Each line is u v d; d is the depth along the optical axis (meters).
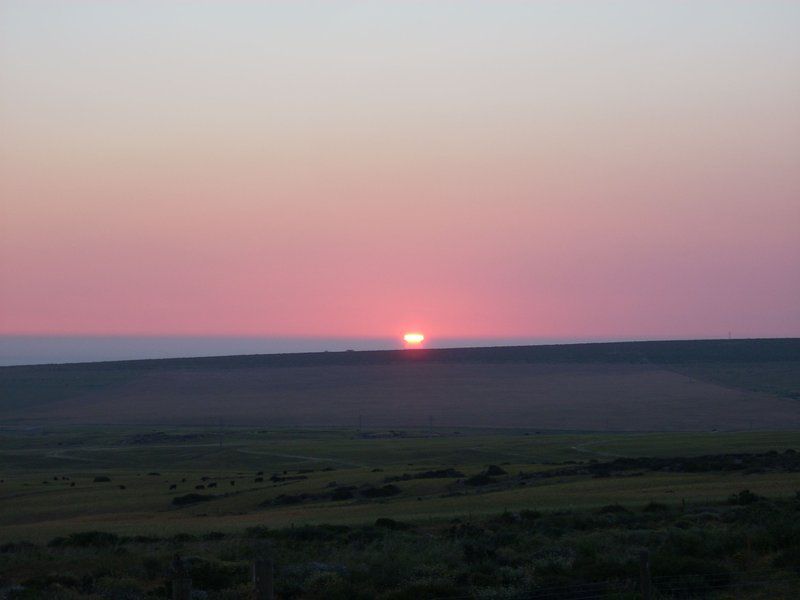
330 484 75.12
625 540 32.09
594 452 106.44
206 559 30.00
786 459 71.62
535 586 23.36
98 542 41.31
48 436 183.62
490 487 66.75
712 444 107.62
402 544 33.19
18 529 56.84
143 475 102.19
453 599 22.25
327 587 24.38
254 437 172.00
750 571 24.28
